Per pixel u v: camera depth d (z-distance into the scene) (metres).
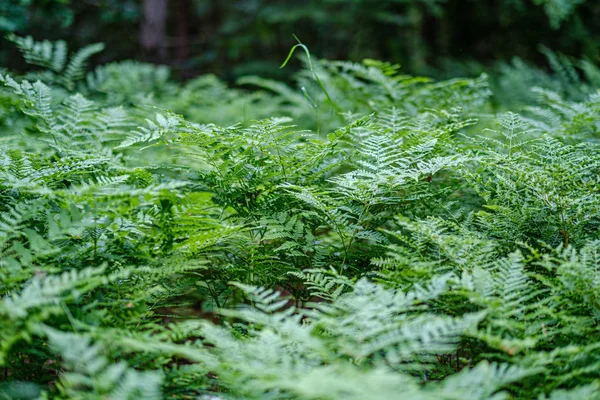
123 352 1.92
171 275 2.76
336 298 2.21
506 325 1.79
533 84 6.78
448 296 2.19
